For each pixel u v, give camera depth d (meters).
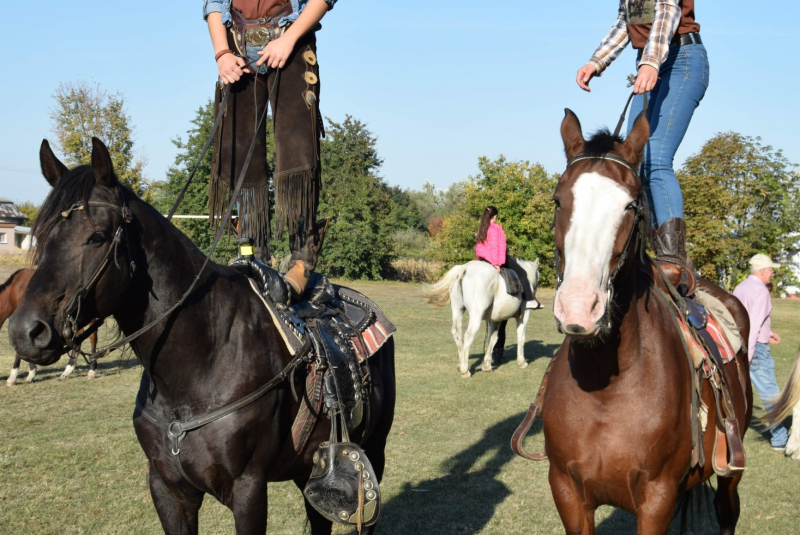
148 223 2.28
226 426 2.32
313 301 3.00
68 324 1.99
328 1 2.81
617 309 2.21
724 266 26.48
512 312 9.95
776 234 26.39
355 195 37.31
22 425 6.45
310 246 2.93
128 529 4.07
